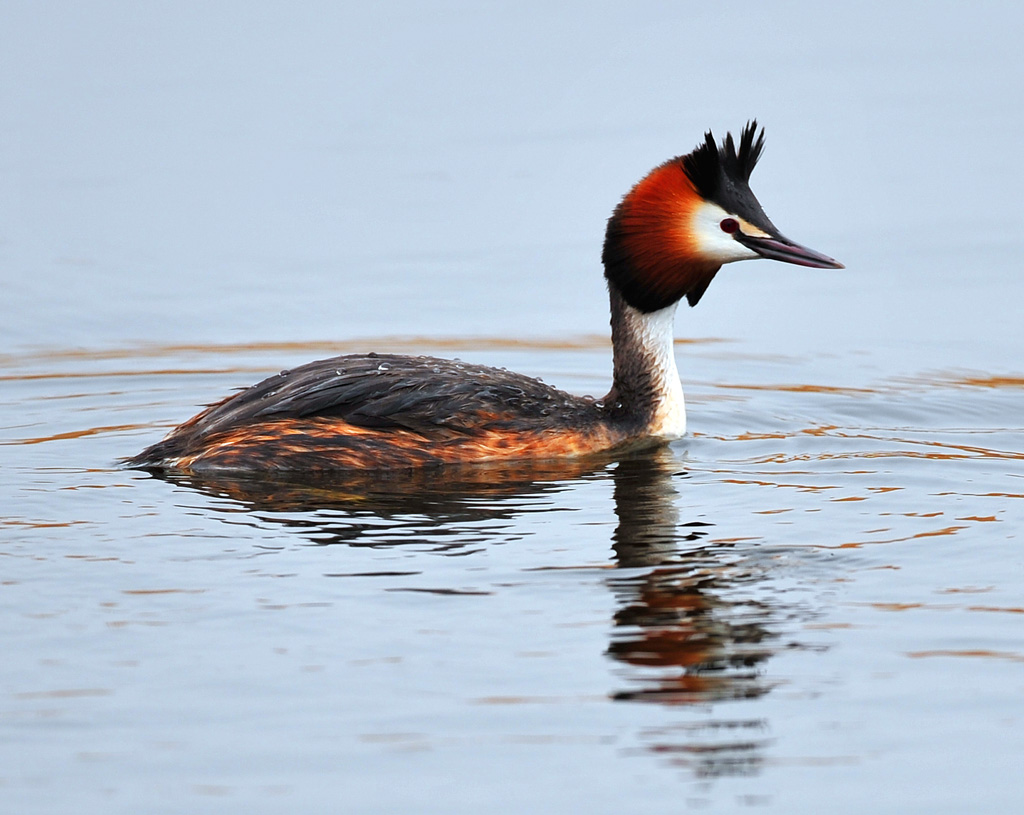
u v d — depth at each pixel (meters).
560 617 10.68
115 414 17.66
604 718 9.27
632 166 26.52
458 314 21.89
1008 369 19.41
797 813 8.34
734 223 15.93
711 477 14.47
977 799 8.48
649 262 16.03
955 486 14.07
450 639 10.30
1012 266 23.22
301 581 11.38
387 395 14.97
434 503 13.50
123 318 21.72
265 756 8.85
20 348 20.52
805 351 20.52
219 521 12.93
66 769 8.71
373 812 8.31
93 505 13.42
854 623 10.61
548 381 19.42
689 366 20.03
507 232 25.11
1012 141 28.28
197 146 28.72
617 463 15.11
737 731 9.14
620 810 8.36
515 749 8.93
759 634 10.41
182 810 8.32
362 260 24.02
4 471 14.75
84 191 26.64
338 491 13.90
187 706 9.40
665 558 11.90
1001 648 10.17
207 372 19.64
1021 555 11.95
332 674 9.80
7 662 9.98
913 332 21.03
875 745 9.01
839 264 15.76
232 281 23.20
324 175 27.45
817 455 15.43
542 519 12.99
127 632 10.43
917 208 25.59
